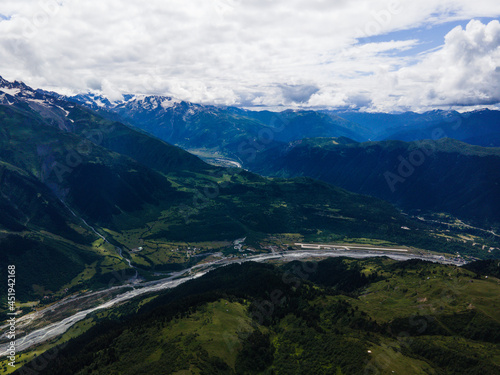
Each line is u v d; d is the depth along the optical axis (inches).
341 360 6318.9
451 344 7249.0
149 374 5753.0
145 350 6717.5
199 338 6815.9
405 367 6215.6
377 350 6565.0
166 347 6599.4
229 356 6579.7
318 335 7239.2
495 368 6274.6
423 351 7111.2
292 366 6486.2
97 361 6781.5
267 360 6776.6
